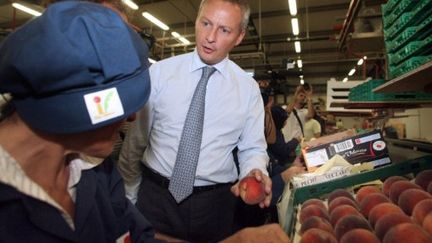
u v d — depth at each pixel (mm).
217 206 1320
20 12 5734
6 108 479
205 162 1271
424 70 957
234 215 1469
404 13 1196
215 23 1208
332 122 6711
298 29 7406
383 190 985
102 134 510
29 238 465
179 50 7215
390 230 709
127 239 701
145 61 534
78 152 531
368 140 1334
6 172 448
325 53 9734
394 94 1921
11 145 467
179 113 1263
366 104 2422
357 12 2549
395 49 1346
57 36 417
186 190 1253
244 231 868
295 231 836
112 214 658
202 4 1266
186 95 1272
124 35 476
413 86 1459
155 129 1303
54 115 443
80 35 432
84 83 440
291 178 1272
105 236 628
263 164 1259
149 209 1307
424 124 2799
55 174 529
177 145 1255
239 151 1390
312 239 714
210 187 1299
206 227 1307
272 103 2541
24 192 453
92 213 588
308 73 11820
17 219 454
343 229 760
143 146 1340
